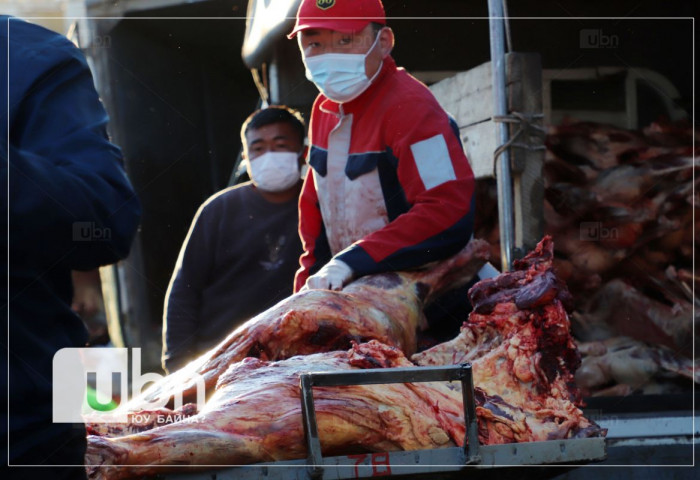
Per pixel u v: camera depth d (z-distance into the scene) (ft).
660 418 13.28
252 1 21.24
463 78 16.47
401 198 12.58
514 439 9.51
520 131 14.05
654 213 18.58
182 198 29.60
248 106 30.78
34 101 6.14
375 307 11.04
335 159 12.92
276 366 9.58
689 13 21.45
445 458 8.91
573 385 10.19
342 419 8.95
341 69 12.30
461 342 10.61
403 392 9.41
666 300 18.16
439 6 20.44
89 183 5.95
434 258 11.91
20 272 5.86
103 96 27.81
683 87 21.57
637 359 16.81
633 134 19.97
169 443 8.06
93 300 28.30
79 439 6.18
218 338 15.24
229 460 8.29
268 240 15.24
